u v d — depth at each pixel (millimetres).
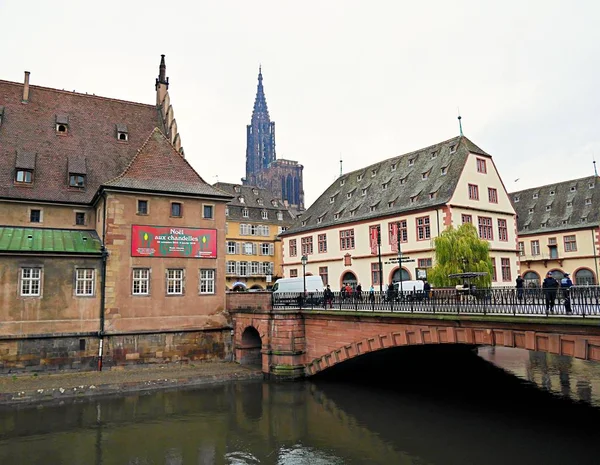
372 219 44000
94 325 26422
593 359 14305
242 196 66438
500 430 17406
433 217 38406
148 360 27391
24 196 29453
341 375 26938
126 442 16844
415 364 31250
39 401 21734
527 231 57250
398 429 17859
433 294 19906
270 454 15727
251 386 24672
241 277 61844
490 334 17172
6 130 31641
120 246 27516
